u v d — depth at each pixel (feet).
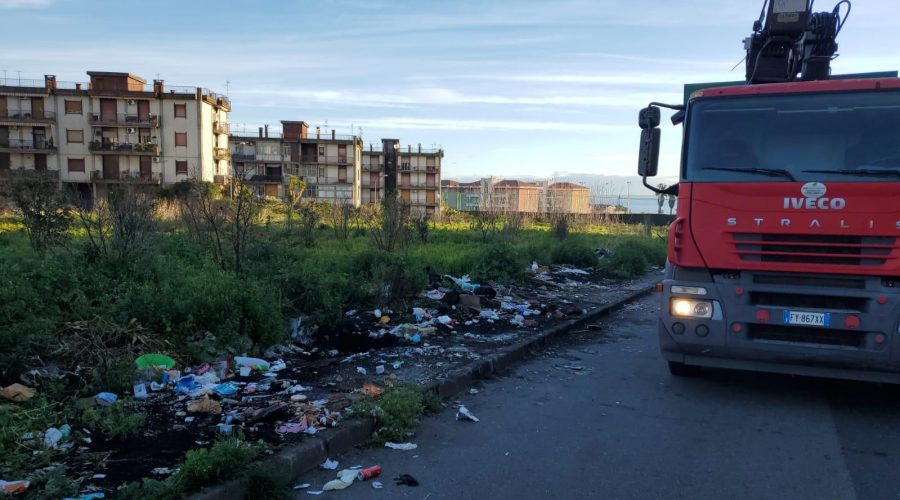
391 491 13.38
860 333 17.88
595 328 32.65
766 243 18.54
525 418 18.35
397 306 31.19
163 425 15.60
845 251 17.84
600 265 60.03
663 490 13.61
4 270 23.07
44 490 11.63
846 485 13.92
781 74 26.53
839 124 19.03
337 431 15.52
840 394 21.11
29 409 15.03
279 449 14.21
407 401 17.60
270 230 37.81
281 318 24.45
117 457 13.60
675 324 19.80
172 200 52.11
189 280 25.49
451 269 44.27
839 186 17.88
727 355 19.39
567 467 14.79
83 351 18.86
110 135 226.38
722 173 19.53
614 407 19.54
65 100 222.89
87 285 23.77
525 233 80.07
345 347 24.94
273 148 296.51
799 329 18.54
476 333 28.68
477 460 15.14
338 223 65.00
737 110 20.12
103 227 31.96
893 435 17.15
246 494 12.49
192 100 228.02
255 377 20.20
